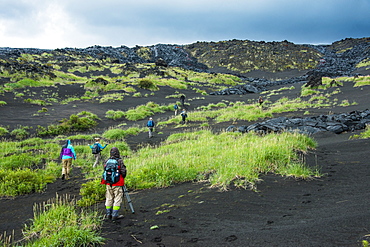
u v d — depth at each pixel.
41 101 33.09
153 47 160.62
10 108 28.67
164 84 57.34
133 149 16.42
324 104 27.94
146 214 5.41
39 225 5.09
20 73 45.56
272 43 158.50
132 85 51.59
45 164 12.48
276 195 5.59
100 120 28.12
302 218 4.22
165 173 8.40
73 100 37.50
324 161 8.12
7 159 12.48
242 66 115.06
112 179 5.23
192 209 5.32
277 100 39.12
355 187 5.46
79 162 12.74
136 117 29.77
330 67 99.12
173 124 25.72
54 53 92.62
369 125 14.18
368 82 38.09
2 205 7.42
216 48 156.25
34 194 8.47
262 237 3.67
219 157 9.80
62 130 22.33
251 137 14.18
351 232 3.32
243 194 5.82
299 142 9.89
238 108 32.47
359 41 159.88
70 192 8.43
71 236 4.20
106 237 4.40
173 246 3.78
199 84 67.31
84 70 71.88
